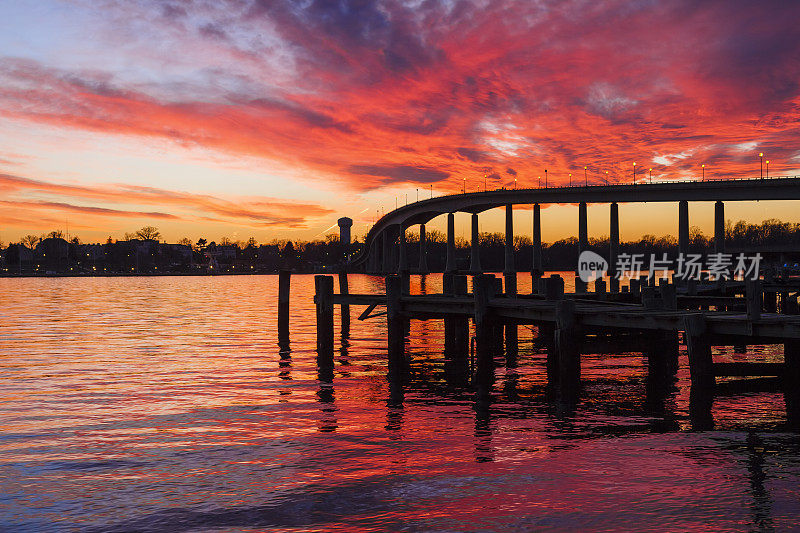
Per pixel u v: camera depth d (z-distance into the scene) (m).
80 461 17.17
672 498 13.84
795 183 108.56
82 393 25.95
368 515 13.42
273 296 119.31
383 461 16.78
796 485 14.46
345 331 49.31
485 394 24.89
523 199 161.50
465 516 13.20
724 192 117.69
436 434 19.23
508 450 17.50
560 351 24.12
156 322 60.81
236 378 28.95
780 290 51.56
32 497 14.74
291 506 13.96
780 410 20.86
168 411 22.67
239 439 19.02
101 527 13.18
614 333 28.39
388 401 23.88
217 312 74.81
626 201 137.75
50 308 83.38
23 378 29.47
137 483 15.52
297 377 29.05
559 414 21.38
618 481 14.91
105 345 42.19
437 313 32.19
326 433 19.55
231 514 13.63
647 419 20.41
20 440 19.14
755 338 23.25
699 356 21.03
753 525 12.51
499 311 27.45
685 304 35.16
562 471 15.67
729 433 18.59
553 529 12.52
